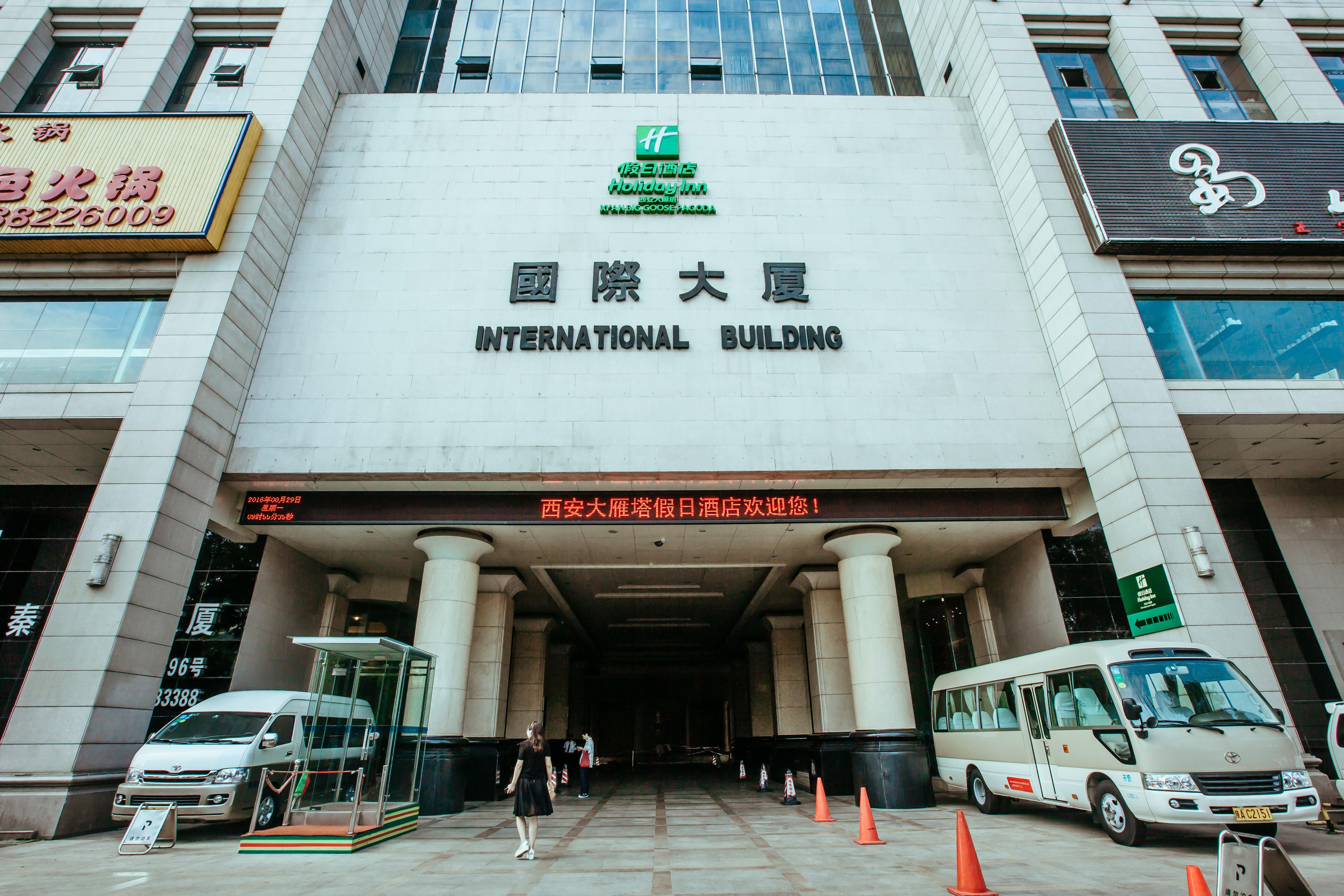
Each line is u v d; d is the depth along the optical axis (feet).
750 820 39.04
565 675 89.61
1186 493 39.70
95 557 36.60
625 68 69.92
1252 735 26.76
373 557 54.85
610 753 134.92
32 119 47.88
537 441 43.83
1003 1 58.85
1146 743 27.09
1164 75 55.26
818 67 71.36
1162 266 47.32
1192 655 29.94
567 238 51.03
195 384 40.98
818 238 51.72
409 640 62.90
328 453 43.52
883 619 48.14
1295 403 43.47
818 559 57.72
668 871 24.49
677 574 64.44
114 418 41.14
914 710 61.46
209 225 44.27
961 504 46.80
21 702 33.76
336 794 34.96
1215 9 58.90
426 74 69.00
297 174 51.47
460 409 44.73
